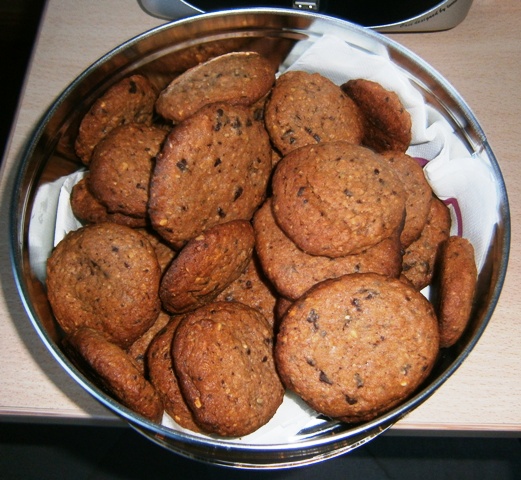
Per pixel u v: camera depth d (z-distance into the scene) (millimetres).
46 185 253
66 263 248
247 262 257
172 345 234
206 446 196
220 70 255
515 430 244
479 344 257
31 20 424
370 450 375
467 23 327
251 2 302
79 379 193
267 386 235
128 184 252
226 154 245
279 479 369
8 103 417
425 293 269
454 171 262
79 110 256
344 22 253
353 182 241
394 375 223
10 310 265
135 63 259
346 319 227
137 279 243
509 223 234
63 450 378
